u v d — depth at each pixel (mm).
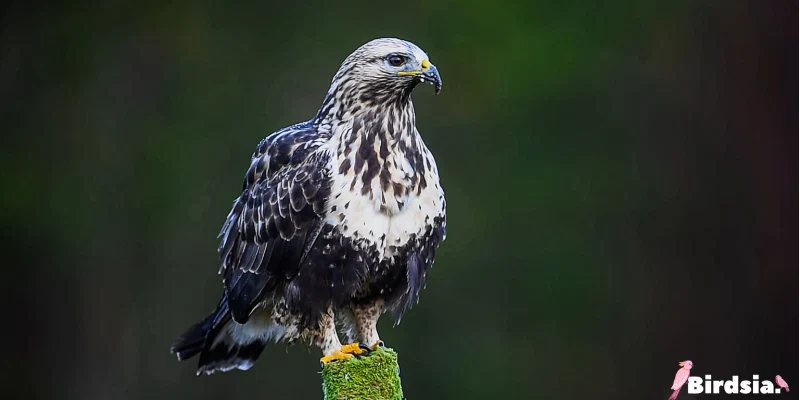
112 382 16797
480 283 16594
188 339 8375
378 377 7195
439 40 17688
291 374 16172
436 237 7855
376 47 7648
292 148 7875
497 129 17375
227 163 17422
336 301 7812
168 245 17047
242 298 8039
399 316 8023
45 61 17969
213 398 16469
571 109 17547
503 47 17672
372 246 7656
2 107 17734
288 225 7758
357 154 7621
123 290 16969
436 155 17016
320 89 17672
